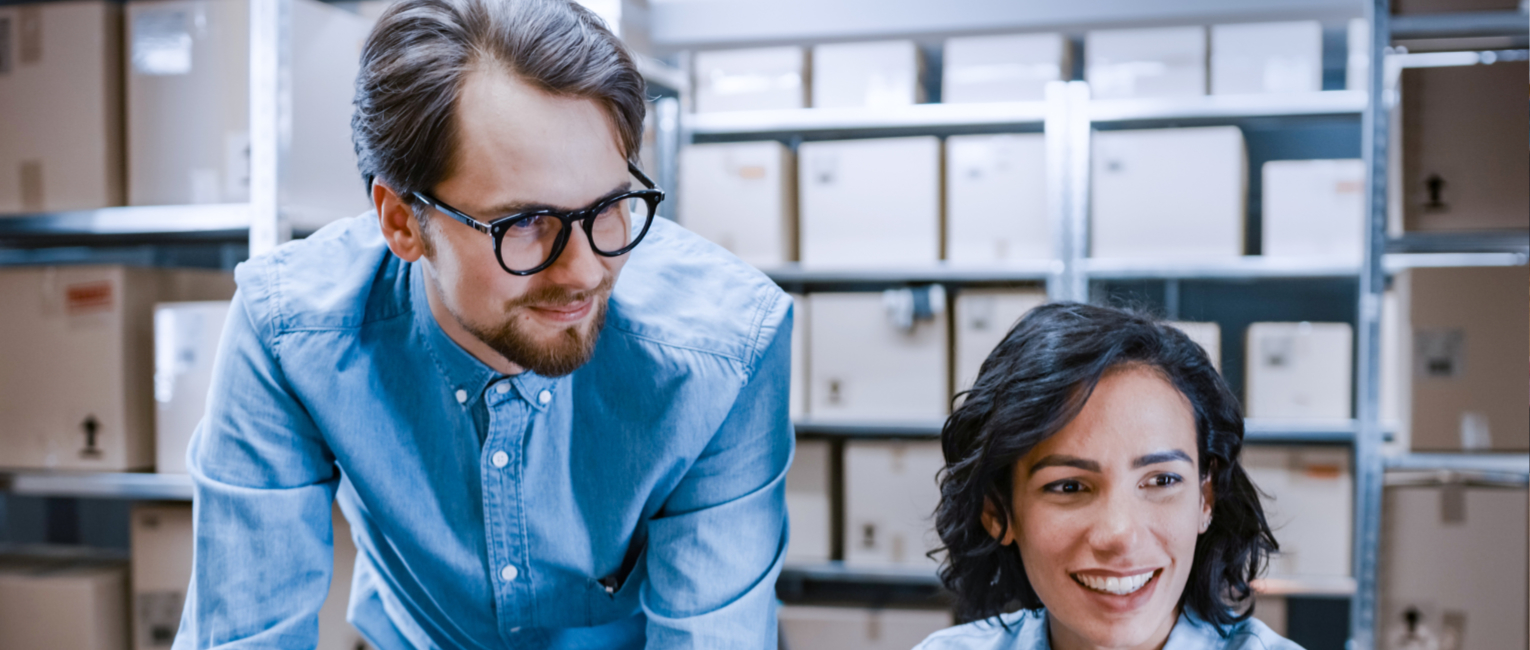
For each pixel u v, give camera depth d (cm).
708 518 80
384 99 58
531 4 58
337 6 204
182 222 170
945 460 93
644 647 97
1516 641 204
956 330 260
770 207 263
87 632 187
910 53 263
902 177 259
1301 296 274
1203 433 83
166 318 178
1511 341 202
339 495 91
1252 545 89
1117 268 243
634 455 79
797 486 263
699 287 81
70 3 178
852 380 260
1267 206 241
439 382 78
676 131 267
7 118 180
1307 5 255
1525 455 200
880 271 256
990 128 278
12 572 193
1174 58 248
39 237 222
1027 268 248
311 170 170
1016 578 93
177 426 178
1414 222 202
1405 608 210
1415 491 209
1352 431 229
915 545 255
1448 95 200
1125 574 78
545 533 82
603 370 78
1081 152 247
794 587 274
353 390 77
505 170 56
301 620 78
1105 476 78
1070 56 273
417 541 83
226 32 173
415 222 63
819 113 264
